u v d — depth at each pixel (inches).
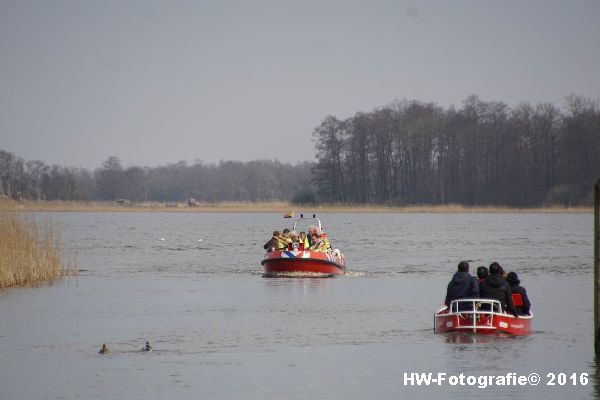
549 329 3604.8
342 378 2800.2
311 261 5625.0
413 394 2630.4
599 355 3046.3
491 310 3393.2
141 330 3602.4
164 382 2748.5
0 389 2682.1
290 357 3085.6
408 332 3548.2
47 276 5344.5
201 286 5147.6
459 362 3006.9
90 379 2787.9
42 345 3304.6
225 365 2965.1
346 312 4077.3
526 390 2682.1
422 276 5743.1
